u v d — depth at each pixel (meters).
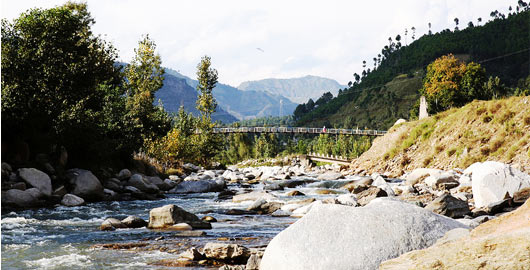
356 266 5.01
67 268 7.64
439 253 4.11
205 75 54.41
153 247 9.29
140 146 36.03
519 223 4.17
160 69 49.06
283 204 15.98
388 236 5.27
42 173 18.75
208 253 7.88
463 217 11.43
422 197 16.44
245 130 99.81
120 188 23.27
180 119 59.12
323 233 5.41
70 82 23.52
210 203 19.39
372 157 37.34
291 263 5.18
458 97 73.19
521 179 12.68
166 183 27.91
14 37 22.95
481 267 3.68
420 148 32.78
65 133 22.56
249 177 40.88
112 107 33.59
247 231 11.41
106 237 10.70
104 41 37.75
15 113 20.77
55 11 24.41
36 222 13.46
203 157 51.56
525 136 25.09
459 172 25.86
